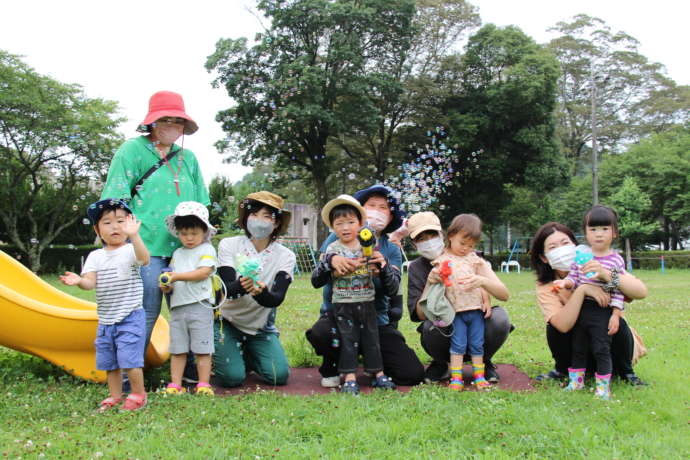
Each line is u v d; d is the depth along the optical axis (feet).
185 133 14.19
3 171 68.80
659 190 106.11
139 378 11.27
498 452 8.68
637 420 10.34
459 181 85.71
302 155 80.79
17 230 74.49
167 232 13.28
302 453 8.64
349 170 85.30
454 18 84.69
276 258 13.79
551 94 80.84
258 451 8.69
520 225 113.80
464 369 15.51
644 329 22.13
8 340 13.66
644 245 115.14
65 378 13.97
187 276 12.36
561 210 113.80
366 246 12.60
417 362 13.96
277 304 13.16
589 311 12.60
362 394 12.34
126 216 11.82
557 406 10.98
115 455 8.45
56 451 8.63
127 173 13.14
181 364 12.84
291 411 10.58
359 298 13.12
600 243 12.64
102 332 11.49
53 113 66.80
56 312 13.30
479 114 81.10
